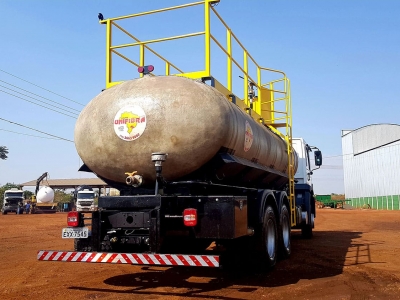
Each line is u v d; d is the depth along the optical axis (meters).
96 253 6.08
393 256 9.59
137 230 6.33
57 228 18.98
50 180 68.31
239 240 7.54
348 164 69.50
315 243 12.16
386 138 63.38
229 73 8.28
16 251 10.91
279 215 8.75
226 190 7.59
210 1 7.42
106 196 6.39
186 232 6.17
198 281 7.09
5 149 67.00
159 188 6.54
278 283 6.88
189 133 6.26
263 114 10.59
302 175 13.92
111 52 8.37
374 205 58.47
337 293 6.18
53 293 6.28
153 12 8.15
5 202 42.81
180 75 7.30
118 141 6.47
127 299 5.89
